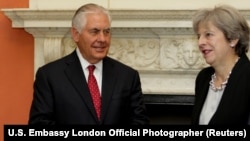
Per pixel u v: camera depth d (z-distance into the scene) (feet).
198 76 7.09
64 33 10.90
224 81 6.42
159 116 11.55
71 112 7.25
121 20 10.52
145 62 10.98
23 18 10.81
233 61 6.38
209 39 6.30
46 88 7.35
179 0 10.75
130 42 10.98
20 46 11.38
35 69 11.27
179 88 10.91
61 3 11.05
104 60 7.81
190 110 11.37
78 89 7.36
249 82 6.01
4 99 11.46
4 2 11.31
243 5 10.55
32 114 7.32
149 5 10.84
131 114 7.70
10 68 11.42
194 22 6.53
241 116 5.98
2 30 11.40
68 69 7.51
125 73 7.77
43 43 11.18
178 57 10.76
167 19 10.39
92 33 7.32
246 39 6.32
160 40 10.82
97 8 7.45
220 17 6.18
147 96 11.11
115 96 7.48
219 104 6.17
